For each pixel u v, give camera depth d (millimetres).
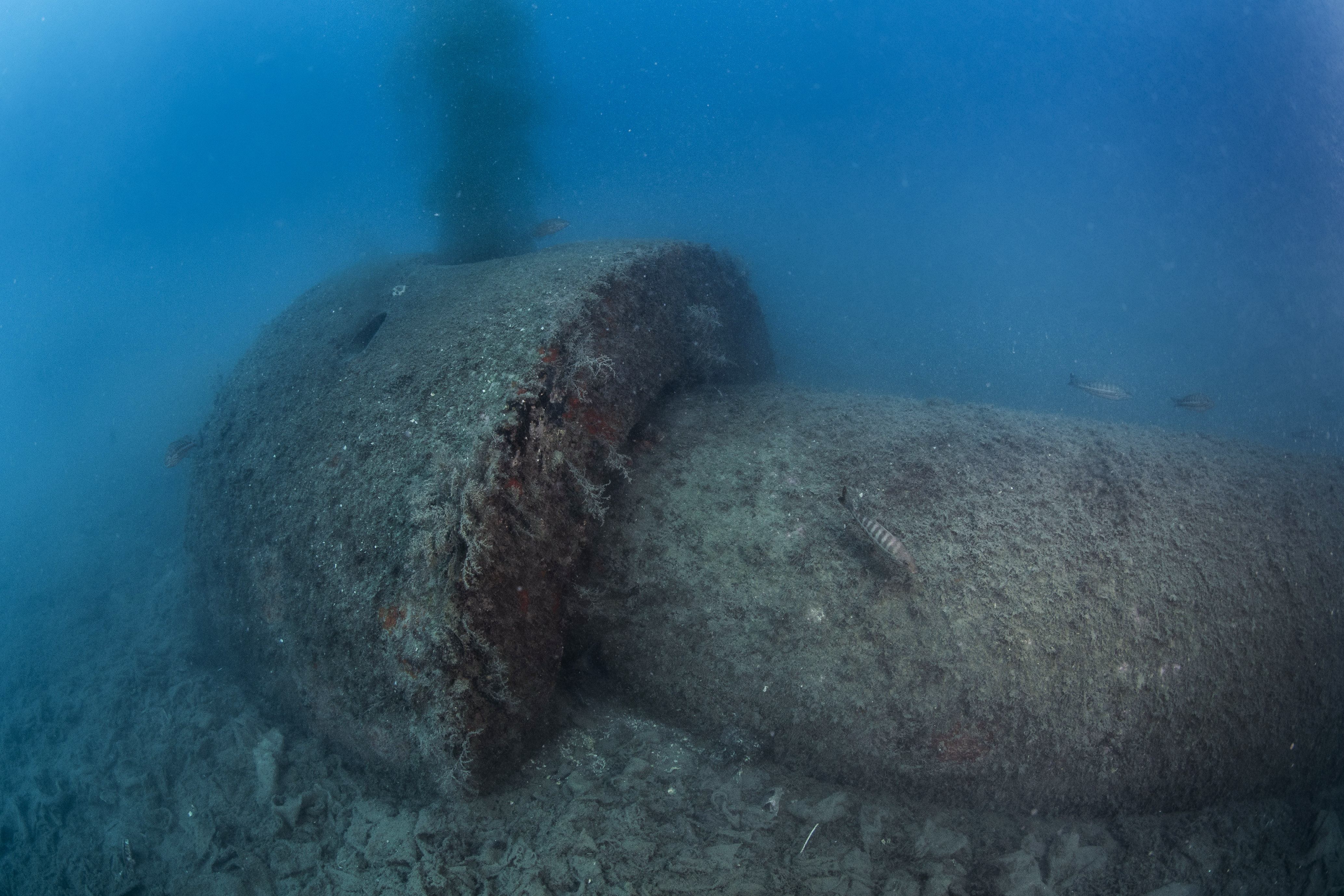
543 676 3121
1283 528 3215
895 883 2730
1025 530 3176
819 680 3078
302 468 3783
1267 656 3006
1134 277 19234
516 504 2904
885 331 12875
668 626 3307
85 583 7660
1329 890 2777
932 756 3014
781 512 3412
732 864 2756
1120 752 2961
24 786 4355
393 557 3031
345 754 3502
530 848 2812
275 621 3773
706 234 20469
